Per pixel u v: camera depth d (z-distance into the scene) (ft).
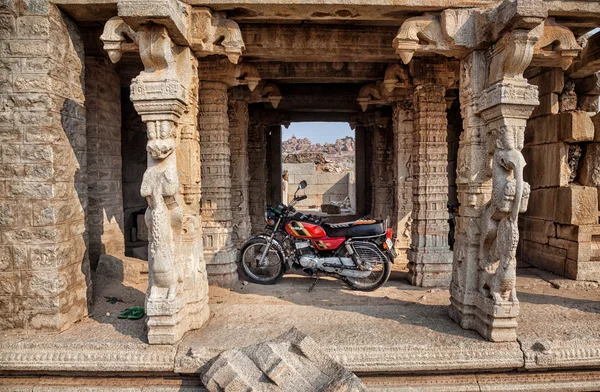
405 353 9.49
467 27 10.15
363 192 37.37
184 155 10.62
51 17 10.09
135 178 23.00
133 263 15.02
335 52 14.08
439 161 16.01
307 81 21.31
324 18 11.05
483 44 10.03
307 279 17.76
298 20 13.33
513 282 9.45
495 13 9.34
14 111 10.00
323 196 56.80
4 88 9.98
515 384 9.66
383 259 15.58
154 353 9.40
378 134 28.66
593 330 10.23
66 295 10.59
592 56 14.89
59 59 10.50
